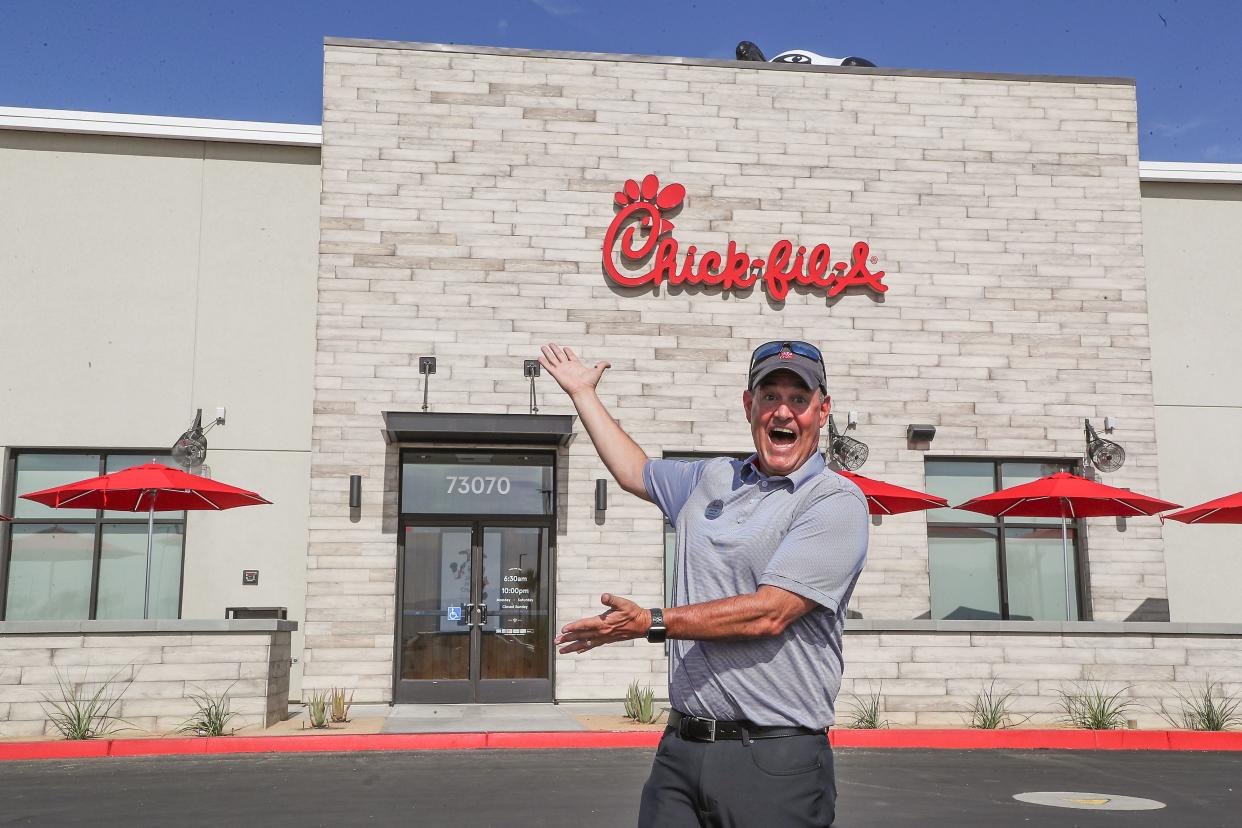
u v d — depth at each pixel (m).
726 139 16.50
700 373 15.99
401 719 13.35
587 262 16.00
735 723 2.93
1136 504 14.85
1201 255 18.14
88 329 16.33
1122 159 17.16
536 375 15.62
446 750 11.29
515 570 15.59
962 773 9.91
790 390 3.13
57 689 12.09
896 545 16.00
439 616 15.40
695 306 16.09
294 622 13.48
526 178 16.06
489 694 15.27
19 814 7.68
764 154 16.55
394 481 15.20
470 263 15.77
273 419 16.41
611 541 15.47
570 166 16.16
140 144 16.78
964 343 16.52
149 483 13.16
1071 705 13.23
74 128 16.42
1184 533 17.50
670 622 2.80
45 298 16.31
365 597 14.91
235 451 16.27
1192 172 18.06
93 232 16.53
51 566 16.03
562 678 15.13
